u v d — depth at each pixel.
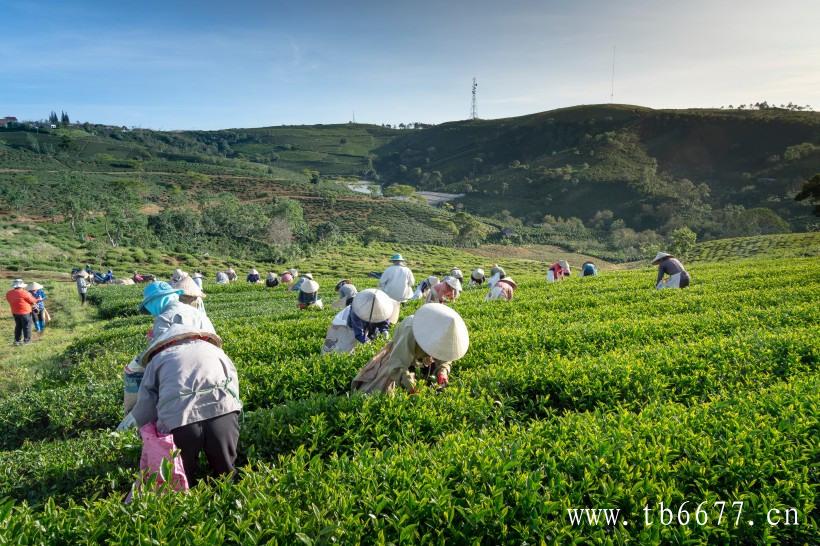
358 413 6.05
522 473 4.38
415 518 3.97
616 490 4.20
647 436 5.07
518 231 136.75
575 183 180.75
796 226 123.75
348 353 8.75
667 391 7.16
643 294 16.66
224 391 5.03
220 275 32.88
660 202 157.75
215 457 4.98
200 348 5.17
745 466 4.51
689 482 4.51
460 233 118.88
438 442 5.35
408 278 11.24
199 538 3.61
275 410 6.37
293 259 69.62
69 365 14.05
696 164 189.00
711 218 139.38
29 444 7.23
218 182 147.88
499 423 6.18
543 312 13.73
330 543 3.67
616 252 117.44
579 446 4.76
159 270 54.34
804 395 5.80
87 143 191.75
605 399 7.09
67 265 49.69
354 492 4.26
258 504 4.07
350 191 164.75
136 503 4.09
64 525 3.85
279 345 10.96
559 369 7.61
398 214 134.38
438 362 6.70
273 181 156.25
